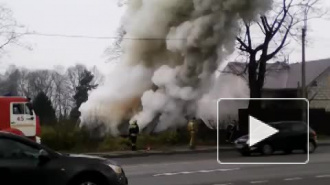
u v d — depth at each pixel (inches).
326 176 586.2
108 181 366.0
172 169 692.1
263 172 633.6
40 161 353.1
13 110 930.1
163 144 1221.7
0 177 344.2
